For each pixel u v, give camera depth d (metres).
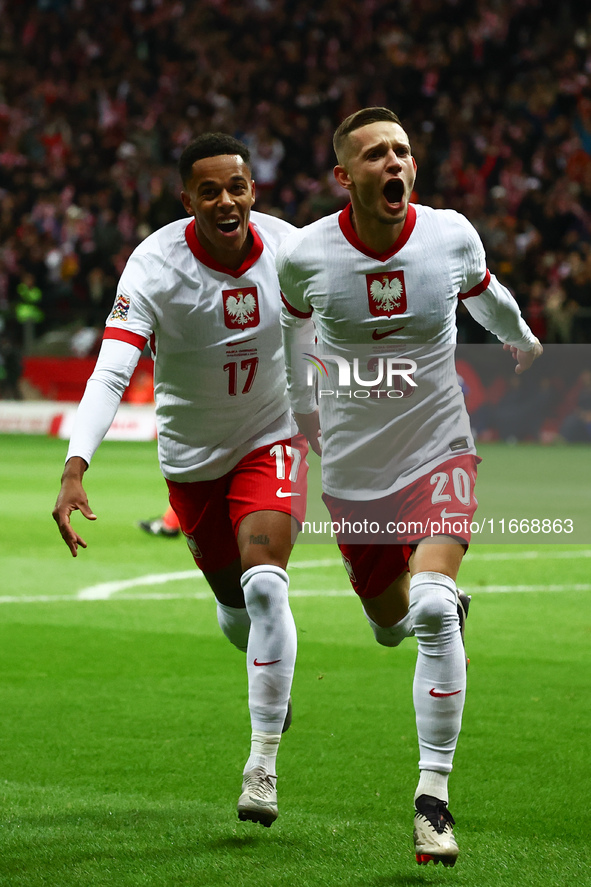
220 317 14.88
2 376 76.81
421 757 12.39
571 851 12.38
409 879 11.52
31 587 28.09
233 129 92.88
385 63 91.75
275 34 98.94
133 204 84.75
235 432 15.36
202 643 22.48
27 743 16.33
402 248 13.05
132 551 33.47
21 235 85.06
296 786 14.70
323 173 85.25
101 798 14.17
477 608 25.80
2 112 98.25
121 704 18.30
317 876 11.58
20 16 105.56
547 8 90.19
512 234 75.25
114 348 14.44
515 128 82.94
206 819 13.44
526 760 15.59
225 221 14.16
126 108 96.19
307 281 13.41
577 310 70.31
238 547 14.93
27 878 11.44
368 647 22.20
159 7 102.69
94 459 60.69
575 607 25.89
